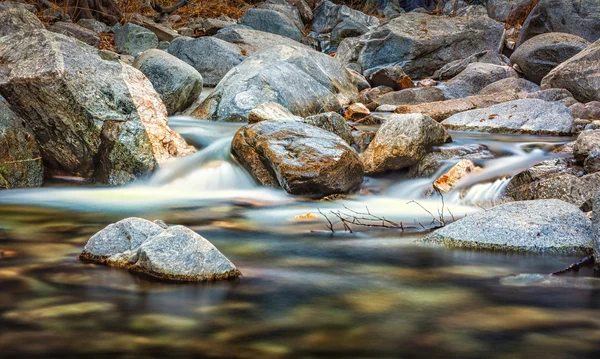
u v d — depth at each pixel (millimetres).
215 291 4547
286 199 8234
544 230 5746
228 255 5555
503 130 11336
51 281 4680
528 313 4207
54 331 3811
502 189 7930
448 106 13180
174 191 8711
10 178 8469
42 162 8859
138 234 5227
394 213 7539
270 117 9766
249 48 17188
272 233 6418
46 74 8523
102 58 9258
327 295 4516
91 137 8773
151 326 3902
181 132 10117
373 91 15938
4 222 6703
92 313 4090
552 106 11477
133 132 8875
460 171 8492
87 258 5246
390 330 3904
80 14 19984
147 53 12336
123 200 7996
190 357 3498
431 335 3836
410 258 5484
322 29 24812
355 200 8359
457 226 5980
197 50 15820
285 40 18422
